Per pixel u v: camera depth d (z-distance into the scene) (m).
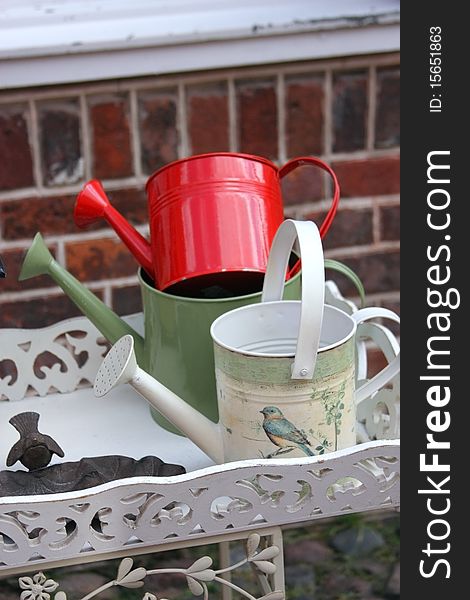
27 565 0.89
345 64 1.50
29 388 1.28
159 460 1.00
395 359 1.03
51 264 1.09
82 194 1.11
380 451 0.90
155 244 1.07
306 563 1.72
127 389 1.19
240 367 0.89
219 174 1.05
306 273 0.85
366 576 1.73
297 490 0.89
